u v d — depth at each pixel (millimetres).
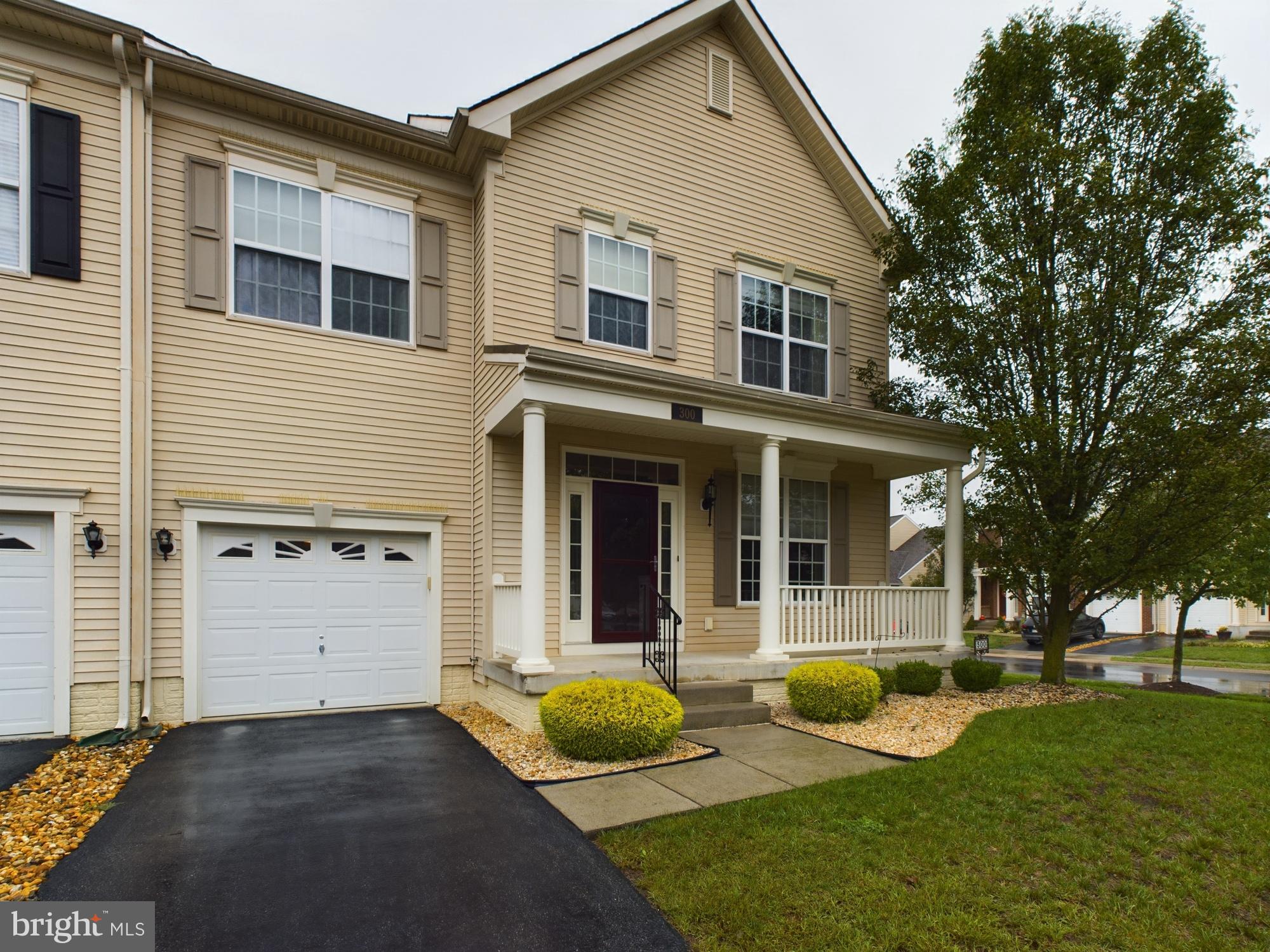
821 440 8789
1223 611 30453
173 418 7152
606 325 9062
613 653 8734
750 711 7215
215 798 4922
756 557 10203
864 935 3184
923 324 9828
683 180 9797
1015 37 9211
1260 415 7961
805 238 10883
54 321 6652
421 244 8594
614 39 9008
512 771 5586
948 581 9945
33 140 6629
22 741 6320
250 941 3146
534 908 3459
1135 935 3225
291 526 7617
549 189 8781
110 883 3656
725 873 3764
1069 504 9367
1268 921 3396
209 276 7387
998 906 3451
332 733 6754
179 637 7082
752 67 10586
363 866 3891
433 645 8250
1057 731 6809
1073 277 8875
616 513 9023
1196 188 8602
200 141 7488
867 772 5500
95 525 6594
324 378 7910
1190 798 4984
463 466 8617
